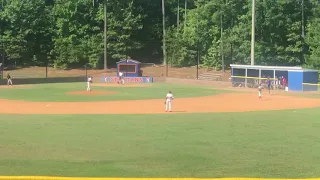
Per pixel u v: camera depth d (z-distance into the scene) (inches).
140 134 842.2
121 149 676.1
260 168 542.6
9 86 2783.0
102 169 531.2
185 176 497.0
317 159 602.9
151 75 3572.8
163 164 564.7
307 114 1298.0
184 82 3157.0
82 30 3964.1
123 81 3132.4
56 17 4037.9
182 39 3831.2
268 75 2640.3
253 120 1112.8
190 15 3919.8
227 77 3201.3
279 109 1504.7
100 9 4052.7
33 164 558.6
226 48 3334.2
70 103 1736.0
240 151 663.8
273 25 3181.6
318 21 3021.7
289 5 3196.4
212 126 976.3
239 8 3447.3
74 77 3262.8
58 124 1007.0
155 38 4441.4
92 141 753.6
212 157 614.9
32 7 3917.3
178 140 768.9
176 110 1460.4
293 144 730.8
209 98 2007.9
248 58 3255.4
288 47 3179.1
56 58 3791.8
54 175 496.1
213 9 3590.1
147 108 1529.3
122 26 3971.5
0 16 3831.2
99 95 2158.0
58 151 656.4
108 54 3917.3
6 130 893.8
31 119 1127.0
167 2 4471.0
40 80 3075.8
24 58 3887.8
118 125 990.4
